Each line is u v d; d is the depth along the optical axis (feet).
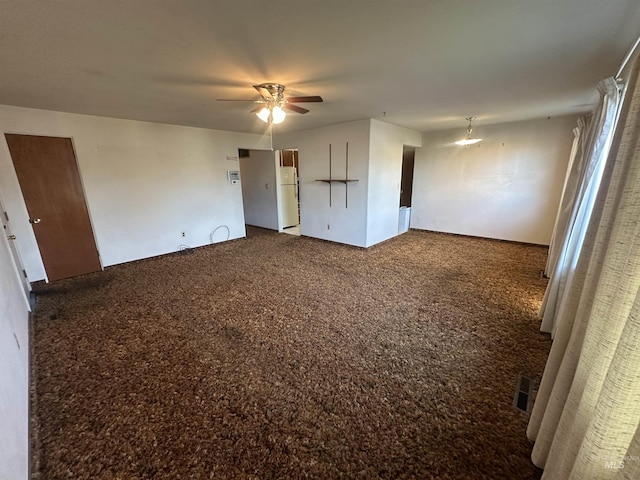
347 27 5.30
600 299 3.08
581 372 3.30
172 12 4.68
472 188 18.33
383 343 7.50
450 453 4.59
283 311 9.26
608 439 2.55
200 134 16.39
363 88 9.03
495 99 10.60
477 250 16.01
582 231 6.81
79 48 5.94
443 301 9.84
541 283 11.28
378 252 15.72
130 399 5.72
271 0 4.36
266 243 18.19
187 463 4.47
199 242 17.21
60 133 11.59
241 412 5.41
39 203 11.48
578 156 9.96
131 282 11.86
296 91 9.25
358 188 15.69
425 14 4.86
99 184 12.91
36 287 11.44
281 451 4.65
